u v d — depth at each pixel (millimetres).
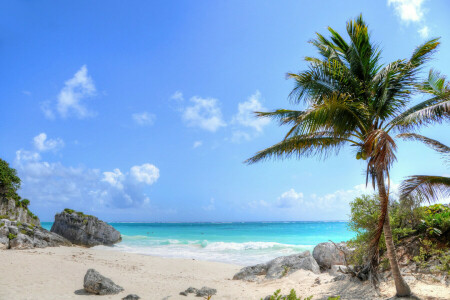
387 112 9797
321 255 15094
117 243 31906
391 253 8781
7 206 27125
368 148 8227
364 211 11875
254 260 20922
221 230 67938
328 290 10234
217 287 12016
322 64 9602
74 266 14258
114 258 19453
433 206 14391
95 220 30625
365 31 9789
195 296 10406
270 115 10297
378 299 8688
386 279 10109
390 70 8984
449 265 9727
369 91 9445
